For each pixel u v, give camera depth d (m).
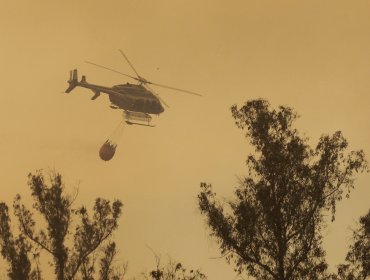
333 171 69.81
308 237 67.06
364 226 68.19
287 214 67.88
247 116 71.75
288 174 69.19
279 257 66.31
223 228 67.44
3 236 77.69
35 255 77.81
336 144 71.00
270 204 67.50
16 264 76.50
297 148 70.00
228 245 67.06
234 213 68.12
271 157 69.00
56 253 78.06
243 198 68.62
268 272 66.38
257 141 70.75
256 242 66.94
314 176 69.25
